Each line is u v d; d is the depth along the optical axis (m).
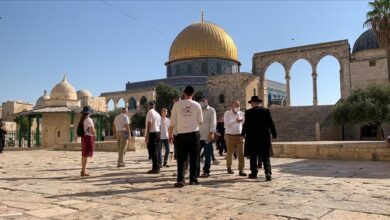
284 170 11.20
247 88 52.12
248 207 5.55
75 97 46.31
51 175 10.39
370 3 33.56
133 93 71.50
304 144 16.27
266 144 8.86
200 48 65.62
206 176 9.52
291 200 6.08
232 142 10.11
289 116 39.34
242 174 9.72
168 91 54.34
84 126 10.27
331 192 6.86
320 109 39.25
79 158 18.89
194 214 5.12
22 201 6.24
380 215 4.95
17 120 47.62
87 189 7.50
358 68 44.84
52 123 39.16
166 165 13.09
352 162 13.84
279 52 52.91
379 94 32.38
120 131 13.07
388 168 11.41
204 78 63.66
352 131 39.62
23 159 18.28
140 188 7.57
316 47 49.56
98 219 4.90
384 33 32.84
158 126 10.90
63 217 5.03
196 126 8.06
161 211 5.34
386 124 33.12
